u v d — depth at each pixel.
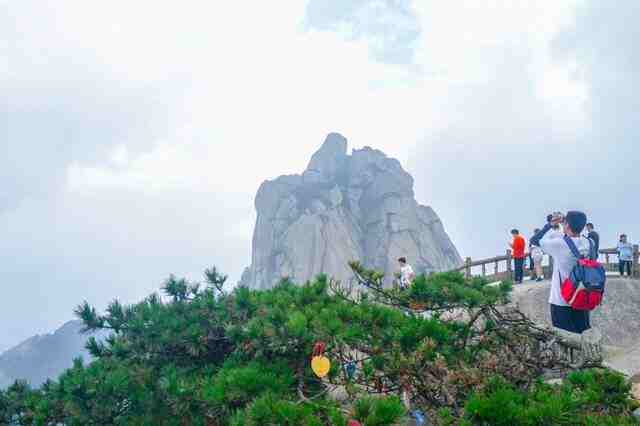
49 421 6.72
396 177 159.00
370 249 146.00
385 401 3.74
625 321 16.67
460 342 6.71
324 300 7.00
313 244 142.25
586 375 5.29
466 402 4.09
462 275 7.71
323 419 4.24
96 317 7.96
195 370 7.53
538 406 4.16
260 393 4.88
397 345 5.26
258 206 161.75
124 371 7.02
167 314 7.90
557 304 6.22
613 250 21.44
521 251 20.50
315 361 4.77
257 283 146.25
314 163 168.38
